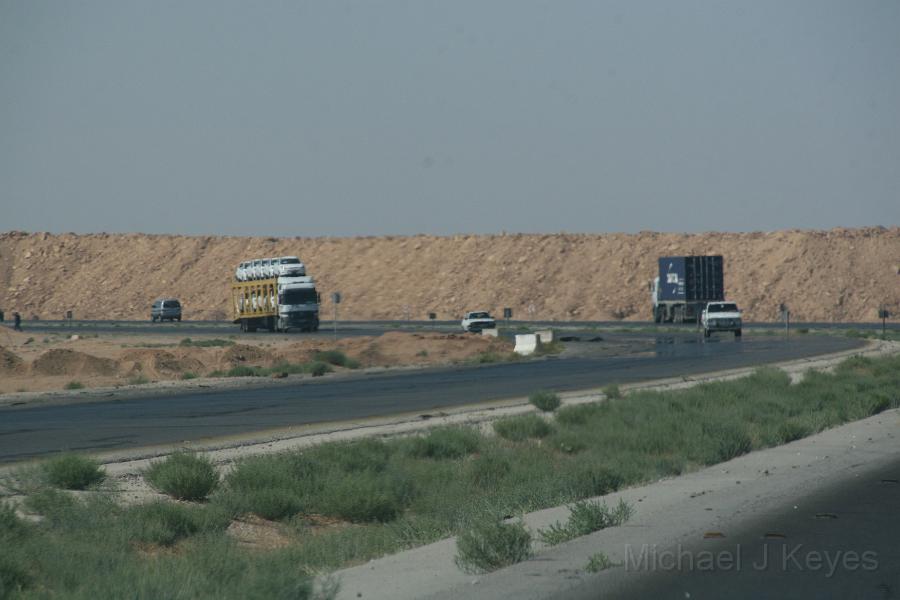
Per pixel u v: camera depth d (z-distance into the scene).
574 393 120.56
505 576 35.50
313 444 72.19
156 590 32.12
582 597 32.59
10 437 86.69
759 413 92.12
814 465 63.97
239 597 32.22
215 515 48.97
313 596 32.09
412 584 34.59
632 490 56.34
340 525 52.19
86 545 40.84
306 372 174.12
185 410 108.94
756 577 35.12
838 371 141.25
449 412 101.94
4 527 41.44
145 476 61.47
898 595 32.75
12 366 168.38
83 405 119.12
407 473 62.53
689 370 155.75
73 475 57.91
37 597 32.22
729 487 55.84
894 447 72.31
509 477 61.53
